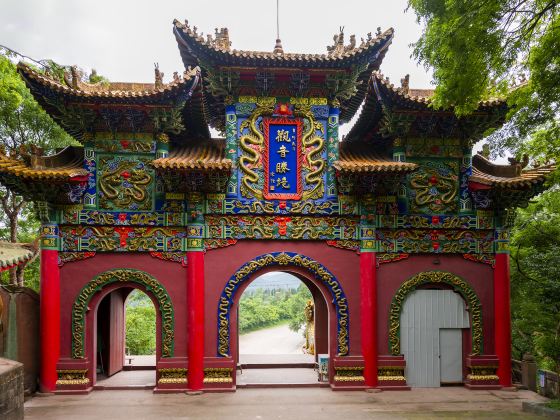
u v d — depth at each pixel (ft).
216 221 58.54
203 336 57.16
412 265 60.64
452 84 42.55
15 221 87.30
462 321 61.16
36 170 53.57
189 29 54.49
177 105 56.29
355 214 59.47
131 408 50.65
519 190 56.85
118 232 57.82
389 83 56.13
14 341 55.06
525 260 67.87
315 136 60.18
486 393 57.47
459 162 61.52
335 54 57.98
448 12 41.27
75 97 54.19
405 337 60.39
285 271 60.44
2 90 73.82
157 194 58.39
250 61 55.93
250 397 55.21
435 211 60.80
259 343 200.13
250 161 59.06
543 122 45.62
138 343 114.93
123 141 58.44
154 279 57.77
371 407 51.60
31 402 52.65
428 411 50.24
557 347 58.39
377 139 65.98
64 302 56.85
